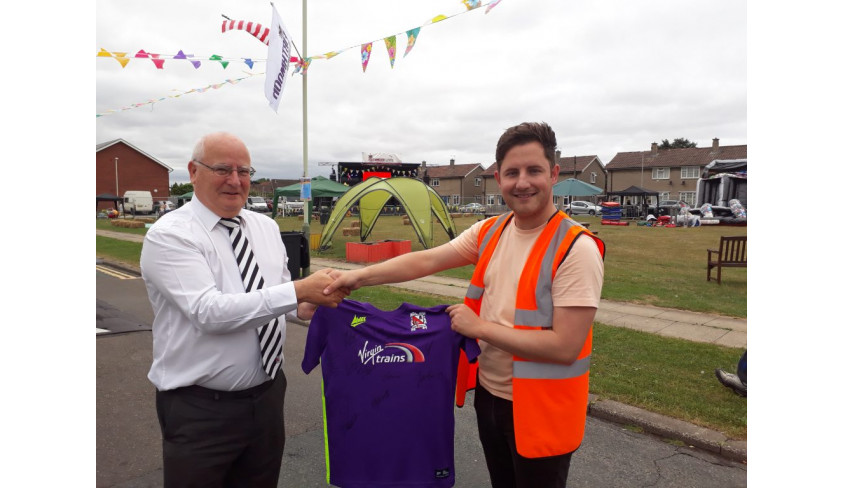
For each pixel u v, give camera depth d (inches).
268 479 90.8
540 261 77.9
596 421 168.1
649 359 216.2
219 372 80.5
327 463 95.3
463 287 392.5
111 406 176.1
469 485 133.0
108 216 1569.9
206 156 80.8
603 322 283.4
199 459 80.4
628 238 854.5
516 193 77.7
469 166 2706.7
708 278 424.5
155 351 83.4
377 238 847.1
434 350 90.9
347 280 86.7
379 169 1796.3
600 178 2384.4
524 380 76.9
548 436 76.7
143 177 2070.6
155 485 129.8
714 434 152.3
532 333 75.5
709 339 250.4
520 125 79.0
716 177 1286.9
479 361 87.4
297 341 256.5
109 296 373.1
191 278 77.1
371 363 92.0
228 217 85.2
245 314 77.1
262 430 87.4
